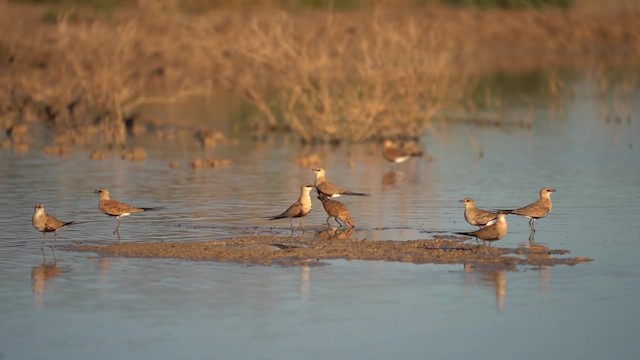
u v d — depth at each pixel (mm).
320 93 33625
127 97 36375
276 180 25484
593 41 57781
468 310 15047
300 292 15812
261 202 22547
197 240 18906
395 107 33031
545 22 58750
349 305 15258
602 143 31578
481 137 33094
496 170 27047
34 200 22750
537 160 28609
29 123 35031
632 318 14727
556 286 16078
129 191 23859
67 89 35375
